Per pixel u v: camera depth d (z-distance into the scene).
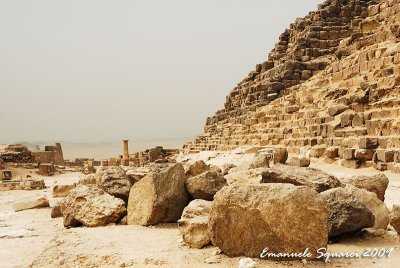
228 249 6.96
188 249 7.68
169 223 10.36
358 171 20.41
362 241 7.87
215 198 7.21
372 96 24.75
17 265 7.62
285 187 6.88
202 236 7.73
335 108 26.28
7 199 20.25
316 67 39.88
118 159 54.59
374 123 22.52
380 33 28.62
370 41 29.77
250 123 38.00
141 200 10.63
